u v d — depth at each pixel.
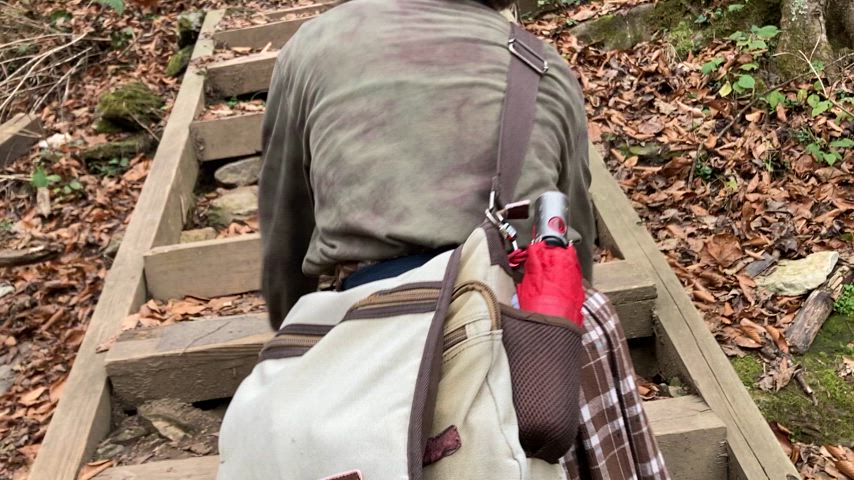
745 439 1.79
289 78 1.30
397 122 1.11
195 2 5.24
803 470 1.91
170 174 3.14
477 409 0.87
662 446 1.81
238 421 1.02
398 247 1.07
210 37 4.39
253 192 3.35
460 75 1.14
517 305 0.98
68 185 3.60
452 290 0.95
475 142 1.10
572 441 0.91
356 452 0.87
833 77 3.47
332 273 1.27
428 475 0.86
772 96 3.28
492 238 1.00
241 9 4.81
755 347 2.23
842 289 2.42
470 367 0.89
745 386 2.11
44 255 2.99
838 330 2.29
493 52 1.18
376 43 1.18
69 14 5.16
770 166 3.07
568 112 1.21
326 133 1.16
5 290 3.00
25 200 3.66
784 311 2.36
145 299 2.59
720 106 3.46
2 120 4.43
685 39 3.93
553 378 0.90
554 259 0.98
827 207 2.84
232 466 1.00
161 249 2.62
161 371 2.13
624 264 2.30
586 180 1.34
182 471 1.85
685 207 2.95
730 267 2.57
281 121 1.34
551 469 0.92
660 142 3.33
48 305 2.92
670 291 2.22
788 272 2.49
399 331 0.94
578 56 4.02
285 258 1.50
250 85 4.03
